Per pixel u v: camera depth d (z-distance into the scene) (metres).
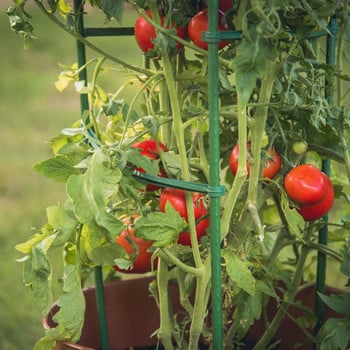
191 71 1.66
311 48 1.65
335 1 1.62
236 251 1.76
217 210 1.57
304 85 1.75
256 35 1.39
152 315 2.16
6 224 3.64
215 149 1.53
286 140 1.75
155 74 1.64
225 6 1.66
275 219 2.22
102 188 1.54
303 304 2.11
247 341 2.16
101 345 2.05
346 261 1.87
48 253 3.14
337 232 2.22
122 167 1.57
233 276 1.63
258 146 1.65
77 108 5.66
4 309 2.89
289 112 1.77
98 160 1.56
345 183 2.24
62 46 7.64
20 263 3.21
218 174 1.56
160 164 1.69
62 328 1.65
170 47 1.57
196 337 1.75
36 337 2.70
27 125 5.26
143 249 1.81
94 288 2.11
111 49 7.09
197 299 1.71
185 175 1.61
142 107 2.04
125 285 2.13
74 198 1.54
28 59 7.20
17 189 4.12
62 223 1.64
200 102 1.98
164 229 1.58
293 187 1.71
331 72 1.67
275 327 2.01
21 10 1.72
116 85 5.68
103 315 2.03
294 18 1.58
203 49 1.61
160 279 1.79
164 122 1.65
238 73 1.40
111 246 1.72
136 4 1.56
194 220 1.63
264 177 1.75
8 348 2.64
